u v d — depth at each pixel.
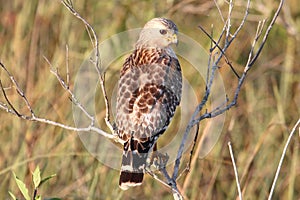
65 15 13.49
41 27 13.41
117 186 12.34
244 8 14.44
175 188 8.72
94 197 12.25
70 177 12.52
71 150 12.48
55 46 13.38
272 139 13.47
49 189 12.41
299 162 13.19
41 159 12.52
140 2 14.09
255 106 13.70
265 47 14.48
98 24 13.77
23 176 12.38
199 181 12.73
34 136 12.59
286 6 14.57
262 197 12.92
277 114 13.77
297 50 14.39
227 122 13.34
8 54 13.25
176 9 14.22
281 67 14.14
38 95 12.80
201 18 14.30
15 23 13.45
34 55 13.16
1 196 12.23
